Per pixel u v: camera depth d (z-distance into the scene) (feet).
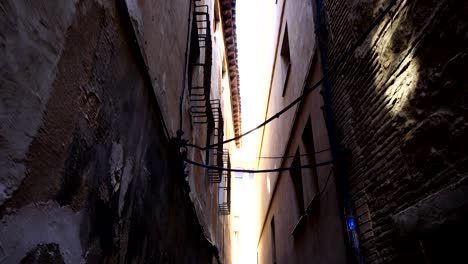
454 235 8.21
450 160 8.29
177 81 14.71
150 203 10.68
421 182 9.43
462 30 7.88
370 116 12.60
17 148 4.41
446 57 8.45
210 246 26.37
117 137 8.00
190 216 17.71
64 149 5.61
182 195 15.51
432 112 9.00
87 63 6.44
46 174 5.11
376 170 12.05
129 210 8.84
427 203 8.68
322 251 18.39
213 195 30.37
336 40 16.43
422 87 9.40
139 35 9.24
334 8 16.90
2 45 4.09
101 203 7.16
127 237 8.71
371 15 12.63
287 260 31.17
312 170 22.00
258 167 58.23
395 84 10.86
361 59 13.39
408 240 9.73
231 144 51.88
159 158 11.71
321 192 18.30
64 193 5.66
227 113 44.65
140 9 9.50
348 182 14.35
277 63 36.11
